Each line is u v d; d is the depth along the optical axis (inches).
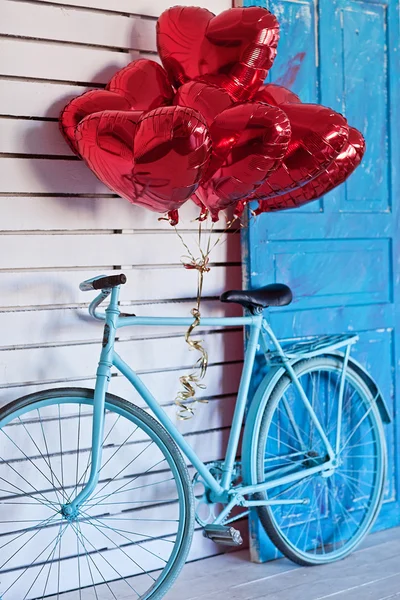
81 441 100.0
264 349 106.2
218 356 109.6
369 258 118.3
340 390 111.0
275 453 110.8
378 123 118.5
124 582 102.4
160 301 105.3
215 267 109.0
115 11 99.4
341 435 116.6
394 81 119.6
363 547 114.6
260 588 100.4
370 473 119.7
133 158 80.2
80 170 97.7
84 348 99.3
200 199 91.8
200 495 109.7
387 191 119.7
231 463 100.7
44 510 97.5
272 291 102.3
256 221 106.8
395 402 120.9
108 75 99.0
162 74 92.6
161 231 104.7
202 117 78.2
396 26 119.6
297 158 89.2
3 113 92.4
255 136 79.9
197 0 105.4
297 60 110.1
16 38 93.3
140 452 104.3
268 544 109.3
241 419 101.7
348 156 97.1
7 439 95.0
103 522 102.0
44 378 96.7
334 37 113.3
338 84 114.0
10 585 95.5
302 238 111.0
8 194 94.0
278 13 108.1
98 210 99.4
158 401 105.0
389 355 120.1
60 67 95.7
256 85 89.4
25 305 95.0
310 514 113.7
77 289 98.4
